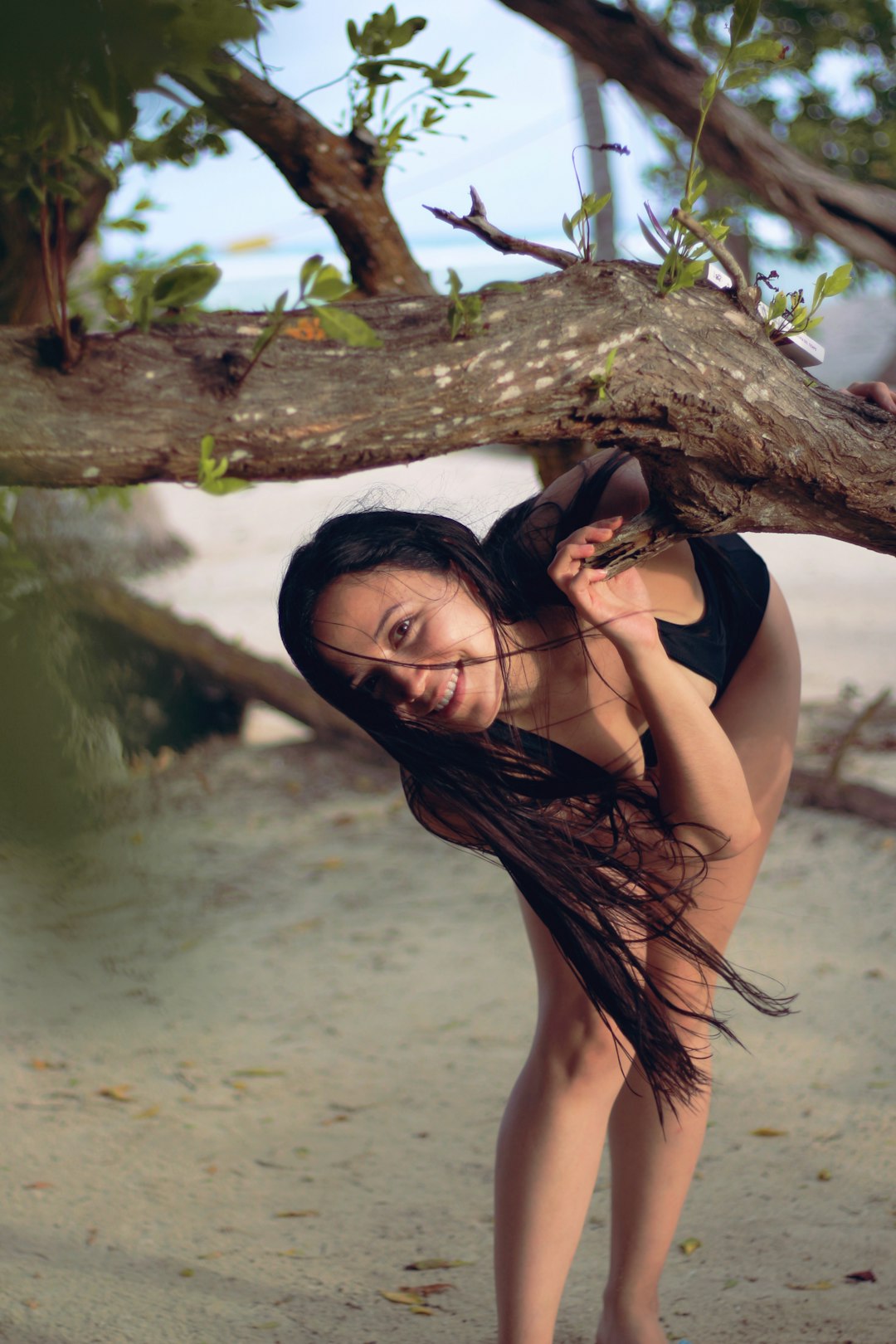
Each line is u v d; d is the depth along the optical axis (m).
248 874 5.46
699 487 1.65
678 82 4.22
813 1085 3.39
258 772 6.86
